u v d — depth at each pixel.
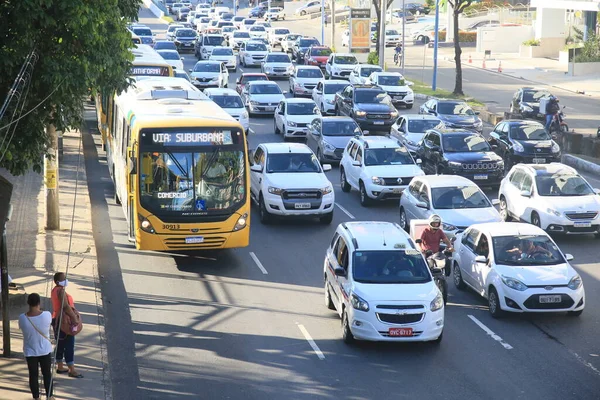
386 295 24.58
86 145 56.94
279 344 25.41
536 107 64.75
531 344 25.41
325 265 29.05
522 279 27.19
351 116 63.59
